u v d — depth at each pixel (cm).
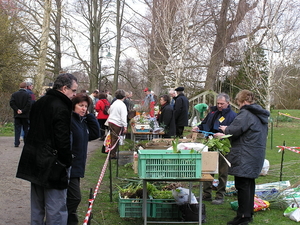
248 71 1711
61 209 338
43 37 1565
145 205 419
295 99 3136
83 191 608
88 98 411
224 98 550
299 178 697
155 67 2127
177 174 381
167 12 1859
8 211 488
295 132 1812
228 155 462
